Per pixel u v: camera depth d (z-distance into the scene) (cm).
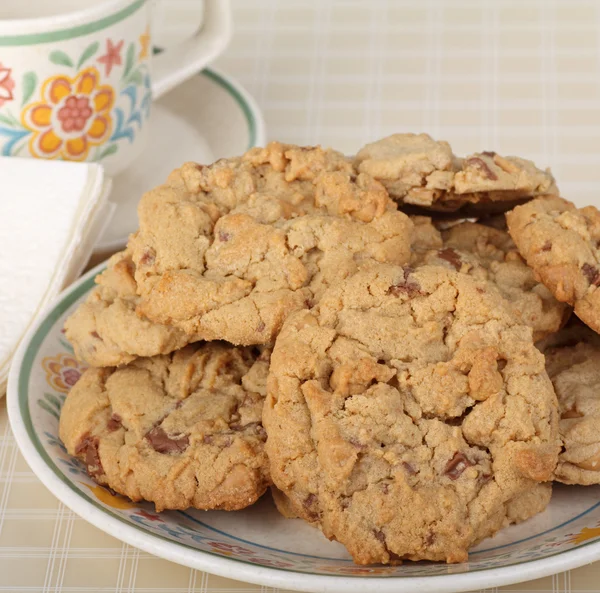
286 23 70
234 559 45
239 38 69
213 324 48
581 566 46
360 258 49
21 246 55
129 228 58
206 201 50
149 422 48
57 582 48
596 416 47
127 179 60
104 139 58
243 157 52
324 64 67
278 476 46
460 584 44
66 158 58
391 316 48
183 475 47
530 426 46
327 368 47
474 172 50
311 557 46
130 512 47
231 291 48
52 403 50
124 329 49
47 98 56
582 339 50
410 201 51
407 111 65
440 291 48
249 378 49
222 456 47
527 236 49
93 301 50
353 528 45
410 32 69
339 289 48
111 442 48
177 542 45
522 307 49
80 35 55
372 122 64
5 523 49
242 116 61
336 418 46
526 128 64
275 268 49
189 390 49
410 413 46
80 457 48
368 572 45
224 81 62
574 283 48
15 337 53
